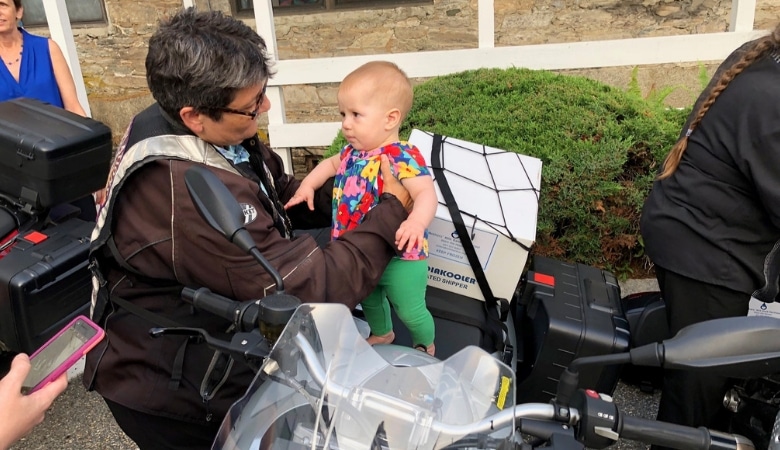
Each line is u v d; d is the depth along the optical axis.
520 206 2.19
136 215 1.44
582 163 3.08
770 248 1.87
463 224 2.08
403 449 1.02
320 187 2.15
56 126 2.47
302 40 6.06
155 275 1.47
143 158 1.41
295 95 6.03
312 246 1.49
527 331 2.39
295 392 1.14
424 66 4.05
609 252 3.30
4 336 2.49
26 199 2.47
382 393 1.09
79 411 2.64
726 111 1.77
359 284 1.55
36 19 6.28
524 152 3.15
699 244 1.88
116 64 6.16
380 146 1.90
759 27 5.40
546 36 5.79
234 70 1.35
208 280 1.43
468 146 2.49
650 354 1.09
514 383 1.12
